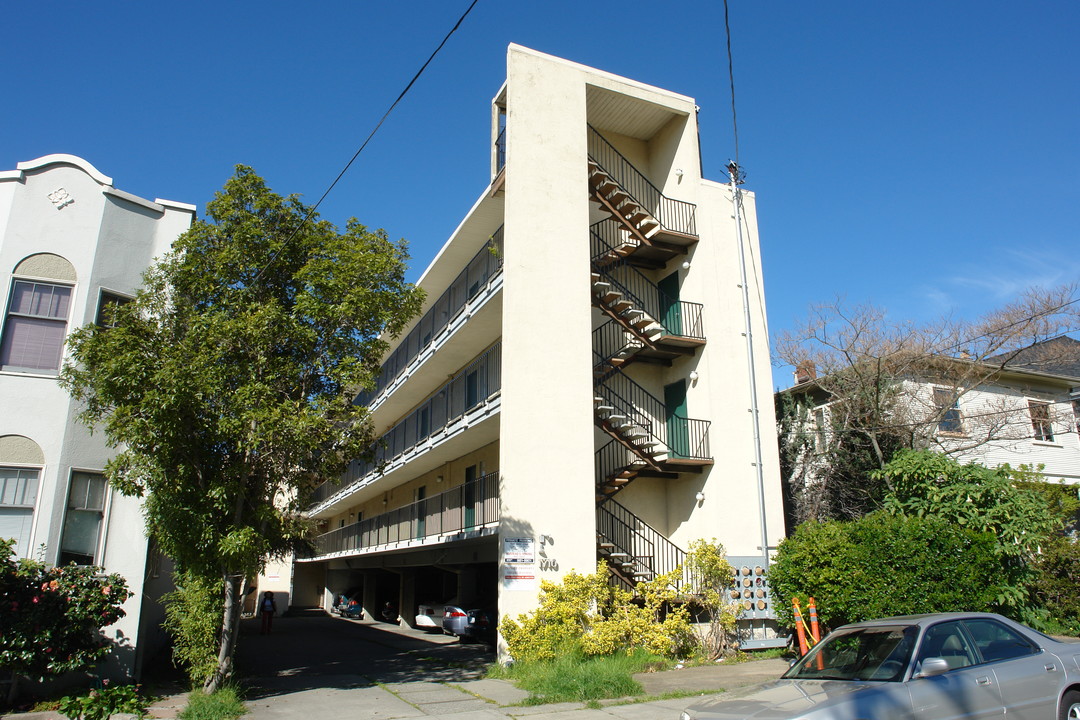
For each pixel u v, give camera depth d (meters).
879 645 7.31
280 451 11.69
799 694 6.65
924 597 12.13
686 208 19.45
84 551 12.32
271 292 12.89
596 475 17.88
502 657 14.06
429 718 9.88
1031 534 13.74
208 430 11.05
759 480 17.92
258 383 11.27
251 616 38.75
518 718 9.84
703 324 18.61
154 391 10.25
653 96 19.36
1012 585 13.52
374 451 13.29
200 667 11.13
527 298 15.95
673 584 16.12
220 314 11.77
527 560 14.50
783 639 16.62
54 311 12.91
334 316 12.18
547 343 15.89
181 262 12.53
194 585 11.66
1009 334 20.12
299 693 12.02
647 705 10.54
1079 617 15.67
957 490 14.53
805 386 21.98
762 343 19.22
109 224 13.64
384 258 12.75
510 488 14.75
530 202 16.56
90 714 7.21
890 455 19.92
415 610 29.05
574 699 11.04
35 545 11.82
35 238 13.01
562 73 17.86
